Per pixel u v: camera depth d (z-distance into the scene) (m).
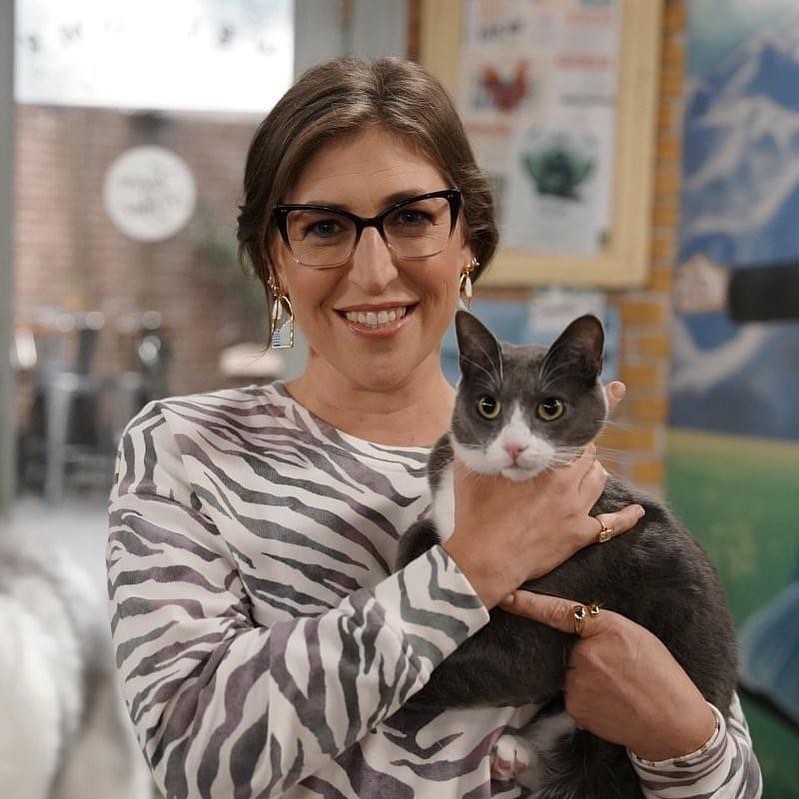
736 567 2.70
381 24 2.91
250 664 0.87
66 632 1.79
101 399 3.00
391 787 0.94
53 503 2.98
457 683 0.93
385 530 1.03
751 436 2.68
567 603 0.93
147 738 0.90
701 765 0.93
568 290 2.94
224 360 3.00
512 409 0.97
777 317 2.62
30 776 1.63
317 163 1.01
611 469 1.35
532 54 2.88
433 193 1.01
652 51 2.87
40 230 2.94
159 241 2.98
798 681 2.51
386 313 1.03
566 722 1.03
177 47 2.91
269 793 0.86
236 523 1.00
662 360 2.93
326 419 1.12
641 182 2.90
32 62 2.88
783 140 2.62
